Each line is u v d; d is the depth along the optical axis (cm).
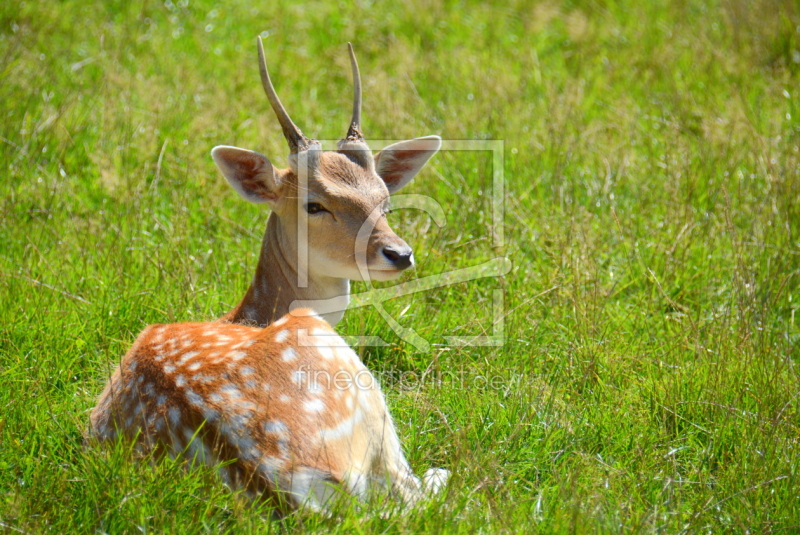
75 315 942
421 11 1833
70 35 1634
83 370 882
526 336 952
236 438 614
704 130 1377
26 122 1342
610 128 1416
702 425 813
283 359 654
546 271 1068
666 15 1892
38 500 645
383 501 645
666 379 868
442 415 765
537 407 816
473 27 1844
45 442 748
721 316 976
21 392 797
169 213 1204
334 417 642
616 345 928
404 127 1373
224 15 1802
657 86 1602
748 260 1059
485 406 825
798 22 1723
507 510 648
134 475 647
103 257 1073
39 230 1126
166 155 1277
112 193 1191
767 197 1175
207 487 628
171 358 678
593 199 1230
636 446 769
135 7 1769
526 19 1867
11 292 980
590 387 877
